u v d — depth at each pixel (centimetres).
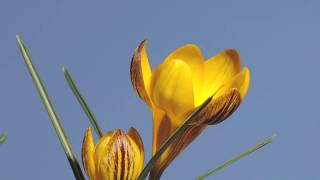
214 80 45
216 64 45
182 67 43
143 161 43
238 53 45
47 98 46
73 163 45
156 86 43
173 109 43
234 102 43
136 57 43
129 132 44
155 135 44
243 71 43
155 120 44
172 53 45
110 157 42
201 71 45
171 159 44
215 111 43
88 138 43
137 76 43
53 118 46
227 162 45
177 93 43
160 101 43
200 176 45
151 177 44
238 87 43
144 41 43
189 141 44
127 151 42
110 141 42
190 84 43
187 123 42
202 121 43
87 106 47
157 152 42
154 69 43
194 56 45
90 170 43
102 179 43
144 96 44
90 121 47
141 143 43
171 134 44
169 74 43
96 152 43
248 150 46
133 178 43
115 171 42
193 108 43
